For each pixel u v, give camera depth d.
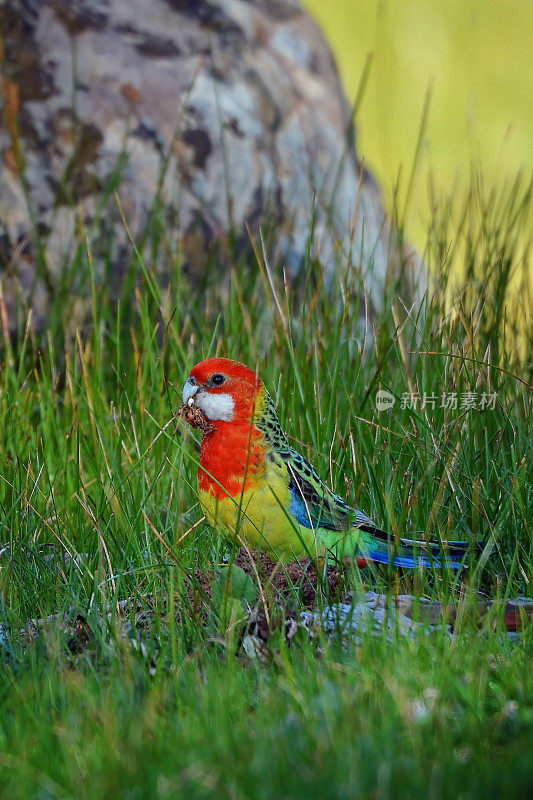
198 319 9.28
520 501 6.57
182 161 10.72
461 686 4.92
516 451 7.24
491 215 9.09
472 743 4.48
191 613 5.86
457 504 6.96
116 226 10.30
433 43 25.75
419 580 6.03
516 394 7.88
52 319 9.56
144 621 5.95
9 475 7.51
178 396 7.98
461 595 6.07
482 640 5.44
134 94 10.77
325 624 5.79
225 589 5.65
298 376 7.42
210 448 6.37
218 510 6.40
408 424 7.70
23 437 7.87
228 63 11.42
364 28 26.05
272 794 4.02
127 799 4.09
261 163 11.15
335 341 8.14
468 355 7.74
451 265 8.50
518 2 27.97
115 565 6.62
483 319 8.42
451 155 21.80
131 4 11.08
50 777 4.27
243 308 8.65
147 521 6.41
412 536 6.77
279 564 6.20
